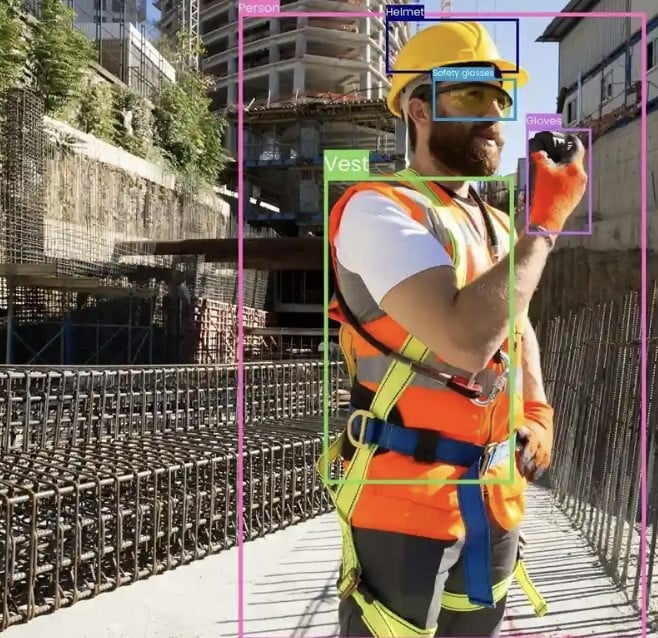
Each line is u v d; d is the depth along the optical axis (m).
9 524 3.11
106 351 14.83
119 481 3.56
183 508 3.95
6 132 12.99
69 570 3.50
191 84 24.62
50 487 3.33
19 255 12.88
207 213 21.81
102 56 21.55
